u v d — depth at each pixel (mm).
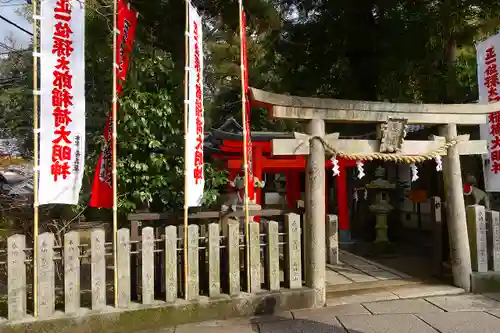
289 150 5402
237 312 5000
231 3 7641
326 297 5715
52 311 4418
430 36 8211
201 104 5219
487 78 6695
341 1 9164
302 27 10109
